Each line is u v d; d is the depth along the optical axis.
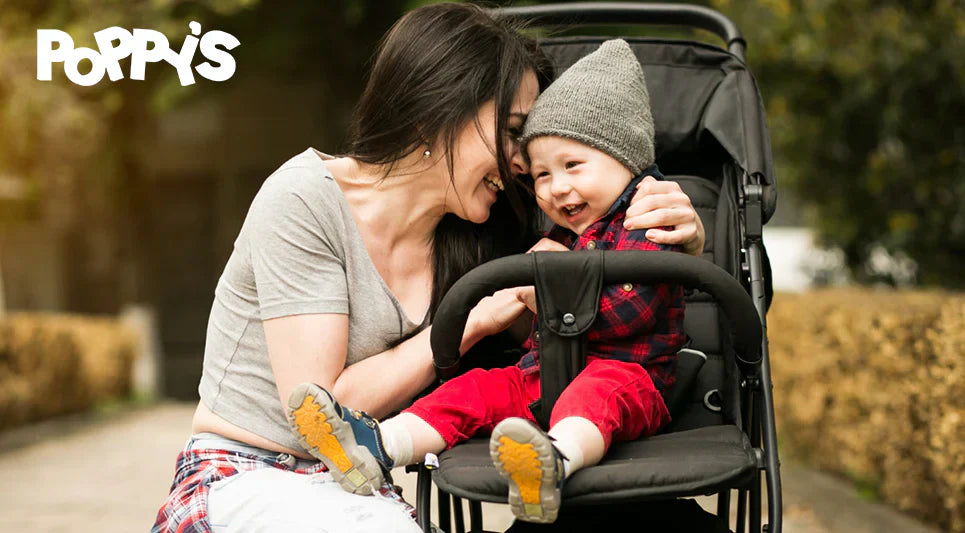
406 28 2.04
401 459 1.81
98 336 10.00
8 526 4.75
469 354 2.28
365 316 2.01
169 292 12.43
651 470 1.62
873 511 4.37
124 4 8.08
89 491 5.59
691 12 2.64
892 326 4.26
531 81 2.09
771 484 1.84
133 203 11.91
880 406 4.44
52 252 11.62
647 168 2.07
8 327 8.16
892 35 5.74
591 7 2.62
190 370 12.37
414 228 2.12
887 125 6.10
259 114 11.98
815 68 6.27
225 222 12.18
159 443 7.49
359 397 1.92
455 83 1.98
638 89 2.07
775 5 6.17
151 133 11.79
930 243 6.46
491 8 2.45
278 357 1.90
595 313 1.78
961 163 6.14
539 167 2.04
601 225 2.03
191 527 1.83
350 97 10.01
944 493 3.86
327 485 1.86
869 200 6.96
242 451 1.95
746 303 1.74
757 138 2.31
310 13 8.96
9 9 8.75
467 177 2.04
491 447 1.53
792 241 10.93
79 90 9.55
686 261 1.75
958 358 3.67
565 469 1.59
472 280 1.78
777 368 6.08
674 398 2.12
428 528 1.81
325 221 1.96
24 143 9.73
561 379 1.82
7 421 8.03
